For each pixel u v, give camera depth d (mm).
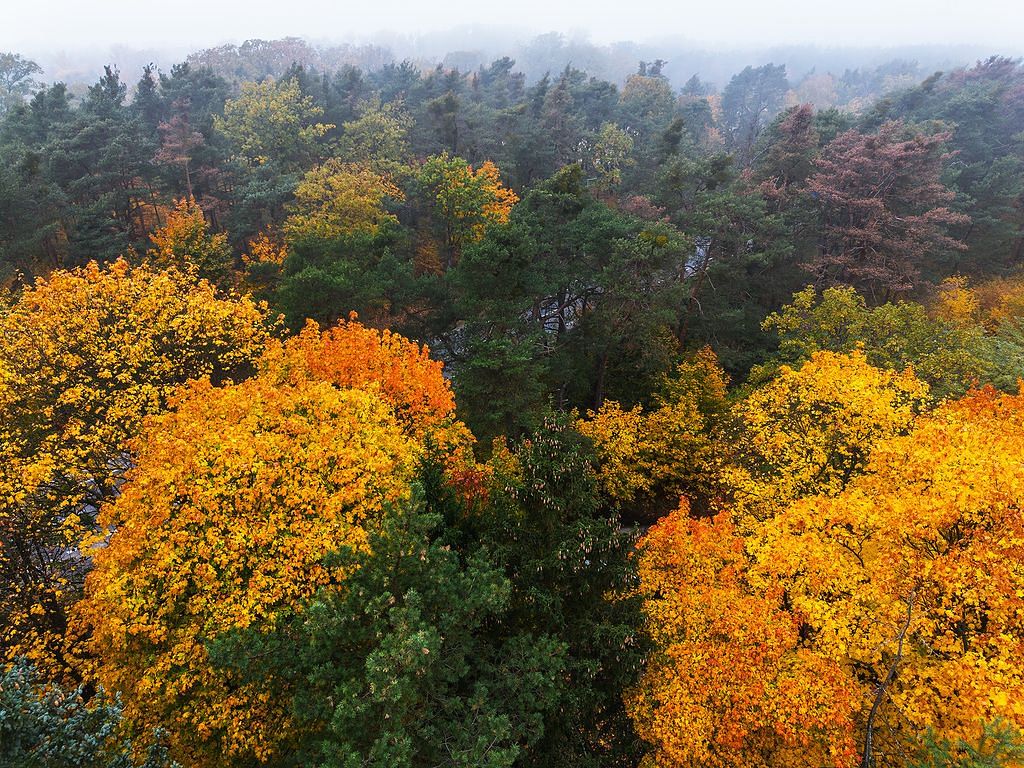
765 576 16469
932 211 37906
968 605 13508
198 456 14273
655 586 16953
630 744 14117
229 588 12789
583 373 36000
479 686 10109
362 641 10578
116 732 9805
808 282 41406
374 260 36281
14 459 16188
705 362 34750
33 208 36844
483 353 26266
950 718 12359
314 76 77438
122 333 20906
